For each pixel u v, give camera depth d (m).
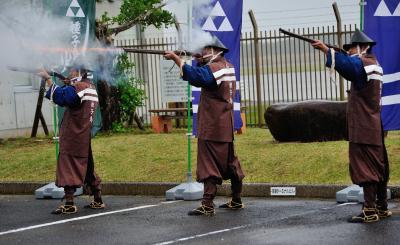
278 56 22.08
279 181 13.23
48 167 15.34
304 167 13.64
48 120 20.00
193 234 10.09
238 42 13.38
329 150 14.28
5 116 19.08
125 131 19.02
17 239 10.26
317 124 15.32
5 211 12.56
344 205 11.86
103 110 18.77
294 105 15.47
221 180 11.52
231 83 11.52
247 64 20.00
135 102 19.41
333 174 13.23
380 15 12.77
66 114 12.13
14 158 16.09
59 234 10.48
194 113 13.24
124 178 14.30
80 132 12.05
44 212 12.31
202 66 11.51
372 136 10.37
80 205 12.88
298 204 12.14
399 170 13.16
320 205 11.95
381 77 10.51
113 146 16.30
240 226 10.48
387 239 9.34
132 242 9.77
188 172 13.18
